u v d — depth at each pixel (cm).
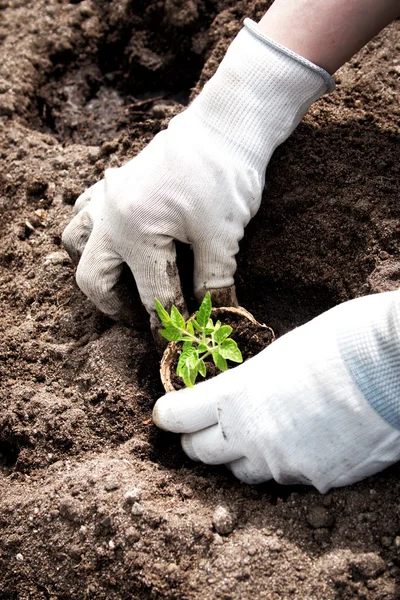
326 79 76
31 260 86
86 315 82
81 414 77
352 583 66
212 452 72
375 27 75
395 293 69
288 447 68
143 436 76
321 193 81
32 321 83
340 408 67
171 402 73
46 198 90
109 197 77
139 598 68
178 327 72
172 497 72
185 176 75
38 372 80
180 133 77
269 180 82
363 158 82
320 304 82
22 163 92
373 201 80
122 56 103
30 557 72
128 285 79
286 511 70
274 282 82
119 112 100
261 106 76
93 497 71
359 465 68
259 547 68
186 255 80
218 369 77
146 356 79
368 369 67
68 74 103
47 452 76
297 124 79
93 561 70
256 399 69
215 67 92
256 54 76
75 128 100
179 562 68
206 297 72
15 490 75
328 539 68
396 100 85
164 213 75
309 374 68
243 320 77
